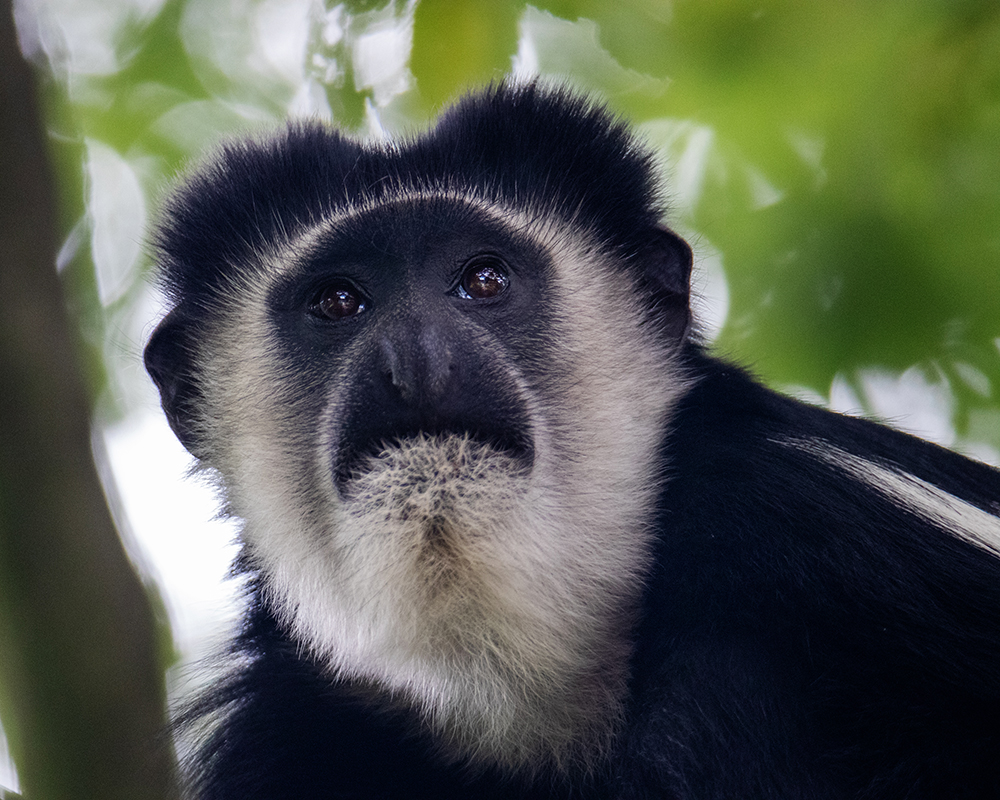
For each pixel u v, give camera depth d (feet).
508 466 21.54
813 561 21.25
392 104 28.22
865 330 31.22
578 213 24.71
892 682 20.72
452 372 21.81
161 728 26.78
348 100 27.73
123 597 27.02
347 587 22.13
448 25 27.71
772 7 30.14
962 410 32.01
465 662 21.38
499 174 24.85
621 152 25.32
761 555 21.42
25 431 26.30
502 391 21.97
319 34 27.84
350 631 22.68
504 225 23.59
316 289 23.48
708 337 25.67
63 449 26.55
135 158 33.30
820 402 31.53
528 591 21.22
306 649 24.06
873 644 20.84
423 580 20.93
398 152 25.25
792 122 30.91
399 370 21.75
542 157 24.98
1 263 26.25
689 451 22.95
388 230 23.22
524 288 23.36
